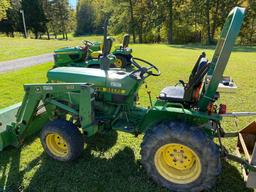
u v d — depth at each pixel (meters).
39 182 2.81
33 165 3.12
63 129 2.96
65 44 20.23
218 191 2.63
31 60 11.62
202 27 29.69
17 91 6.19
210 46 20.91
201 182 2.51
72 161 3.17
